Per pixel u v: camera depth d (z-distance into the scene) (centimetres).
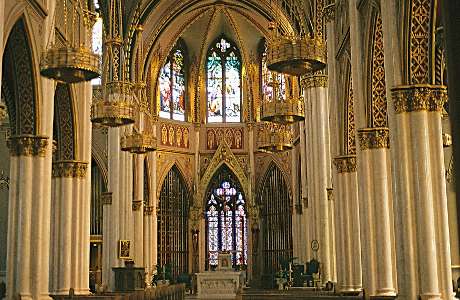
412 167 1340
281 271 3206
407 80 1372
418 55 1373
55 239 2250
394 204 1356
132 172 3606
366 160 1773
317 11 2738
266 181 4569
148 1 3612
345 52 2148
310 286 2964
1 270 2848
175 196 4538
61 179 2292
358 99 1828
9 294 1764
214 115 4731
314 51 1694
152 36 3988
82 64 1564
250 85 4656
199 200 4572
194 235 4528
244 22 4541
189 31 4628
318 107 3083
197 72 4694
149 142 2798
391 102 1381
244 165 4619
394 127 1371
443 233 1307
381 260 1700
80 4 2434
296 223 4038
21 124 1848
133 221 3766
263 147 2877
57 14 2128
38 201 1823
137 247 3750
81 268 2284
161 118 4450
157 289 2044
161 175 4384
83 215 2314
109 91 3388
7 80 1867
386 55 1412
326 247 2984
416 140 1334
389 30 1407
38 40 1861
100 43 3684
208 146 4662
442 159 1331
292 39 1725
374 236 1733
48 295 1831
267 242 4516
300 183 4106
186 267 4541
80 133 2345
